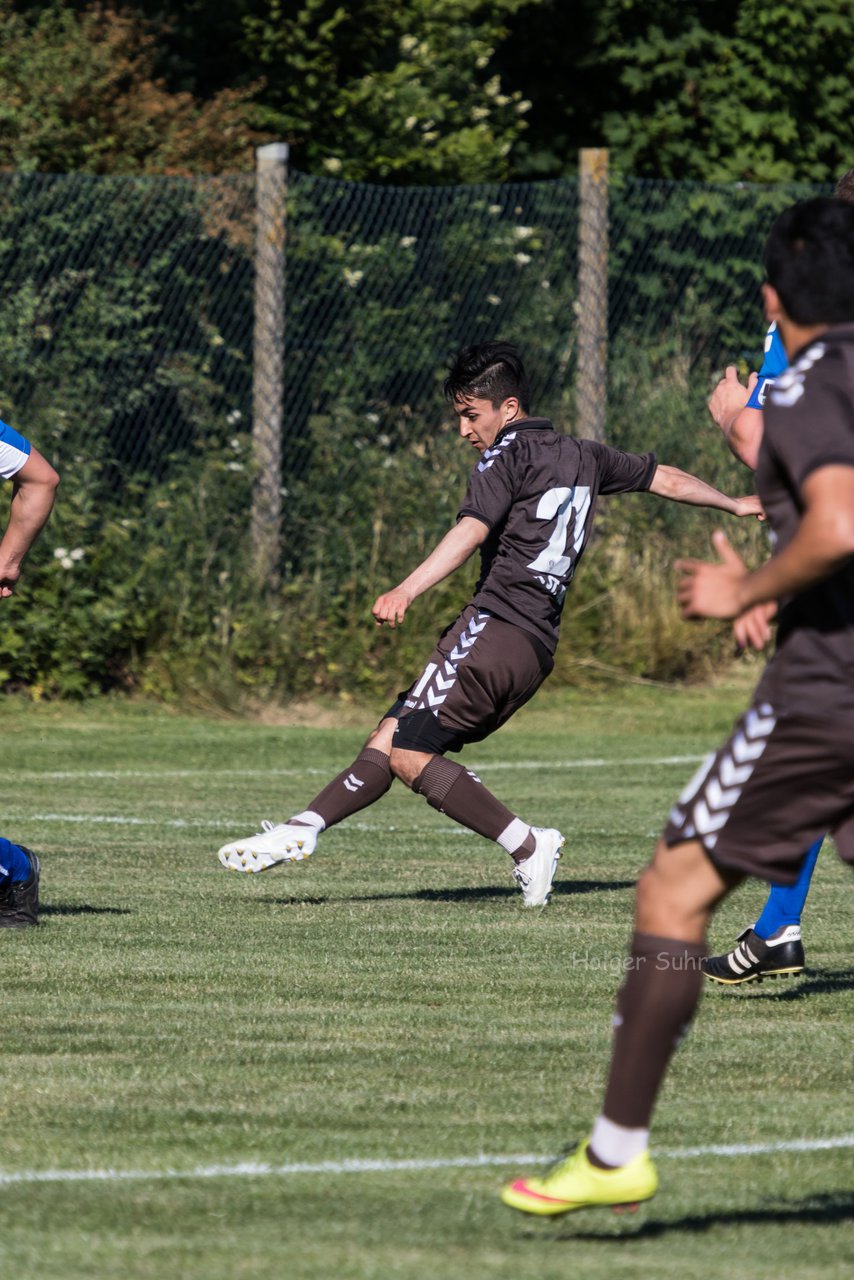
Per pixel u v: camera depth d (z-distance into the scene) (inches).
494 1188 439.5
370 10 2215.8
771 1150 476.7
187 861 997.2
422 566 804.6
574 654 1888.5
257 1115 505.7
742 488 1962.4
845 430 383.9
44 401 1699.1
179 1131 488.7
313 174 2203.5
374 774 850.1
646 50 2647.6
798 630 398.3
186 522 1744.6
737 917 859.4
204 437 1774.1
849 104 2751.0
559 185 2010.3
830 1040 606.9
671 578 1950.1
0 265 1711.4
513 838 850.8
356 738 1615.4
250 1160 462.0
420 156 2244.1
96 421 1720.0
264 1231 405.1
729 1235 407.8
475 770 1433.3
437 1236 403.2
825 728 390.3
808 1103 526.3
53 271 1724.9
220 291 1797.5
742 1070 565.0
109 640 1716.3
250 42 2188.7
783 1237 406.6
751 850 395.9
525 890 855.1
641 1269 382.0
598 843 1080.2
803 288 406.0
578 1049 586.2
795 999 673.6
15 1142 476.7
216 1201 427.2
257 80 2198.6
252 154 2062.0
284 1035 603.8
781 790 394.3
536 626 829.8
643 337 2076.8
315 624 1780.3
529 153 2664.9
